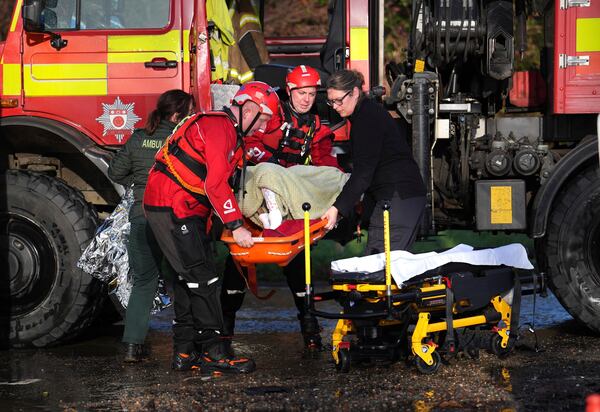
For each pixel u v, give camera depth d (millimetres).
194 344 19109
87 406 16266
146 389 17344
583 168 21641
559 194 21625
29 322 21422
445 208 22797
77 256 21312
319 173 19359
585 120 21875
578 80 21078
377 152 18516
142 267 19562
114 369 19203
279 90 22328
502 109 23125
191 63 21328
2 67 21500
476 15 21391
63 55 21438
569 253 21219
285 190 18703
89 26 21422
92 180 23078
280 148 20203
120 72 21359
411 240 19031
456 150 22062
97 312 21812
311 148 20453
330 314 17781
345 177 19672
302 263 20531
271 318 25172
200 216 18016
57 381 18250
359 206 20828
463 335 19297
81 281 21328
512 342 18938
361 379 17547
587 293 21156
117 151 21609
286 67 22672
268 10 46625
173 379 18125
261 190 18781
